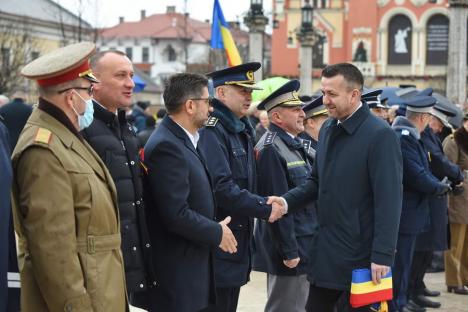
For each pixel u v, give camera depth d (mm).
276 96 7074
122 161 5145
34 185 4273
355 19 63969
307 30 29328
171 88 5539
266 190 6840
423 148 8414
